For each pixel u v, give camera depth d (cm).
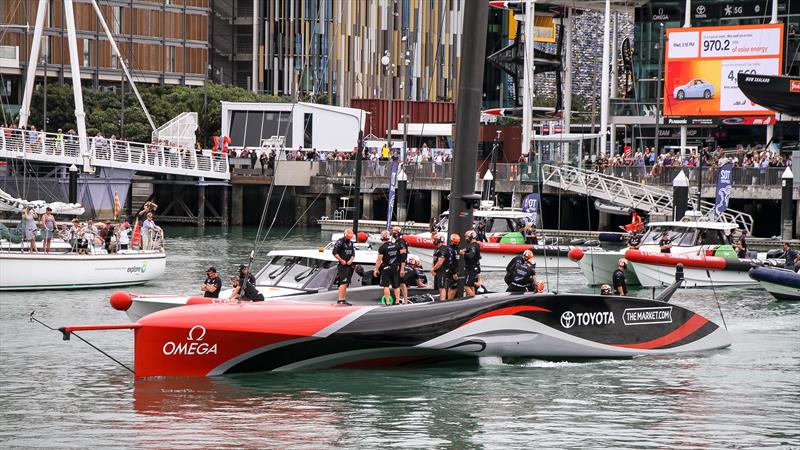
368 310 5200
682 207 12438
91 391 4884
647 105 18762
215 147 18288
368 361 5350
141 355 4919
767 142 17188
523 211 11838
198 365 5038
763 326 7100
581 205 16375
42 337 6406
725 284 9669
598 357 5753
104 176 15812
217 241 14312
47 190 15125
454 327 5297
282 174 17338
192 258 11631
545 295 5566
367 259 6072
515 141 16575
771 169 13812
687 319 6072
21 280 8588
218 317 4994
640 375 5394
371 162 16825
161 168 16512
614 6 18838
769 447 4119
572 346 5622
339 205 17750
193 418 4409
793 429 4372
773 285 8550
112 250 9231
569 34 18962
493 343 5406
